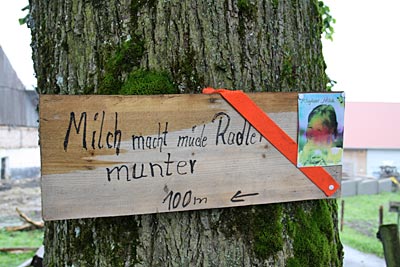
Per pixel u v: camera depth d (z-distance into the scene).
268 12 1.32
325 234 1.38
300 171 1.28
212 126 1.18
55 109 1.08
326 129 1.29
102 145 1.11
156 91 1.19
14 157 18.12
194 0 1.25
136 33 1.24
